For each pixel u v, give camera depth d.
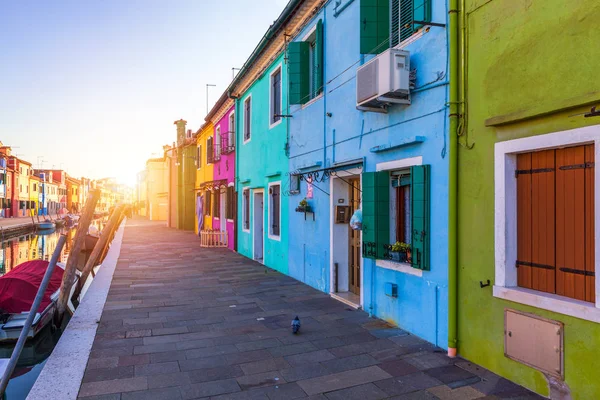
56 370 4.59
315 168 9.04
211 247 18.16
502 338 4.38
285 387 4.30
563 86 3.72
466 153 4.86
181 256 15.07
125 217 47.34
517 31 4.19
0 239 31.69
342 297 7.90
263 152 12.97
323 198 8.70
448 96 5.11
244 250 15.34
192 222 30.28
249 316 6.98
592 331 3.48
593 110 3.39
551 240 4.00
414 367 4.73
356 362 4.93
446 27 5.16
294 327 5.97
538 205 4.13
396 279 6.23
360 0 6.70
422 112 5.60
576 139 3.61
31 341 7.80
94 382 4.39
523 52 4.12
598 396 3.44
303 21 9.68
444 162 5.18
